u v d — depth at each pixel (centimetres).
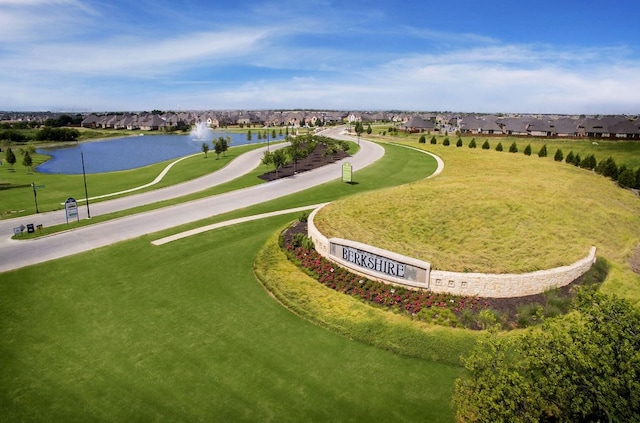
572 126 9681
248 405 1406
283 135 14050
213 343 1762
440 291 2052
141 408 1398
